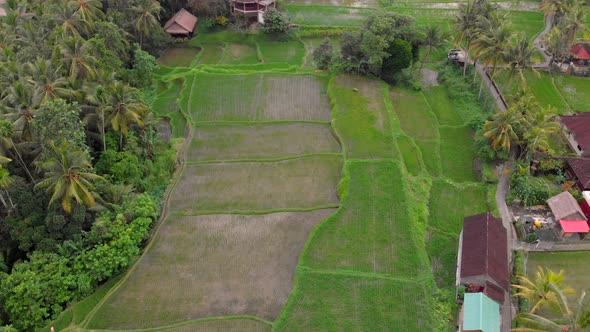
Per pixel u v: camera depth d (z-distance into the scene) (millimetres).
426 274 46781
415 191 57094
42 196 48188
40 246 46500
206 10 93250
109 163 54812
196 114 70875
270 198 56281
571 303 44719
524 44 65750
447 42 82938
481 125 66625
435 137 66938
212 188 57844
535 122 59625
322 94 75250
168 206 55438
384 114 69562
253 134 66688
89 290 45656
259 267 48250
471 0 102000
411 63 79688
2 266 46594
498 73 80188
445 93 77188
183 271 47875
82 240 47344
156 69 82188
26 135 50469
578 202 54938
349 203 54625
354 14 99500
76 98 56031
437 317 42969
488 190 57750
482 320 40906
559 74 80688
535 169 59562
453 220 54438
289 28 91500
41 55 61344
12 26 71000
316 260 48344
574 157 59688
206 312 44094
